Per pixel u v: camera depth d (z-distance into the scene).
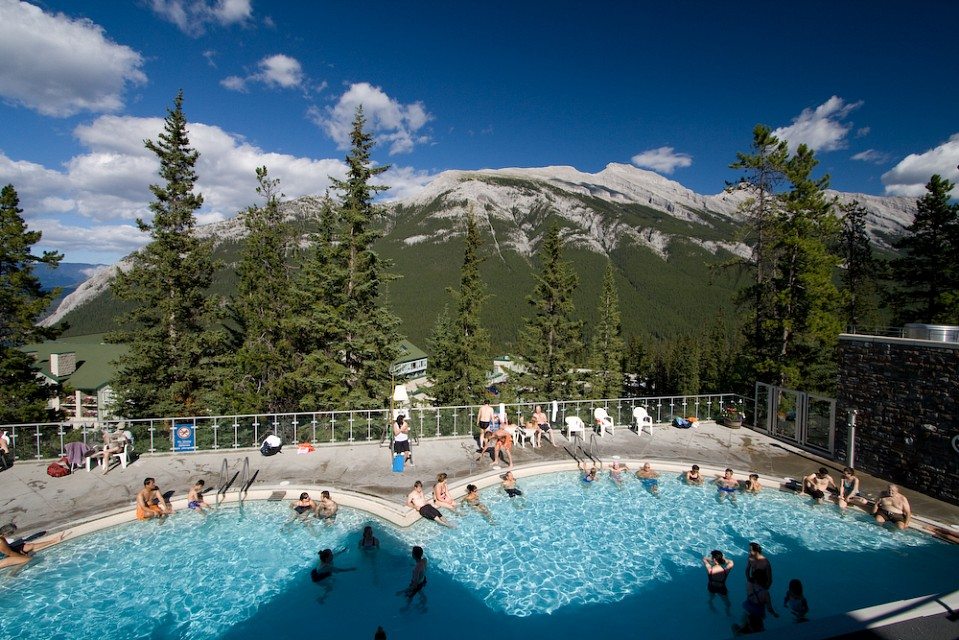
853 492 13.69
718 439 19.03
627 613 9.55
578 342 35.06
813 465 16.30
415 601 9.82
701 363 80.00
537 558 11.41
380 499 13.27
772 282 26.69
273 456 16.16
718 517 13.36
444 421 19.97
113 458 15.36
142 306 24.17
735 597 10.07
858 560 11.32
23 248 23.50
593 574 10.83
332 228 23.73
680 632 9.05
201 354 25.03
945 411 13.30
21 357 23.61
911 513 12.70
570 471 16.09
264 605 9.59
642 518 13.28
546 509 13.70
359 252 22.50
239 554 11.22
